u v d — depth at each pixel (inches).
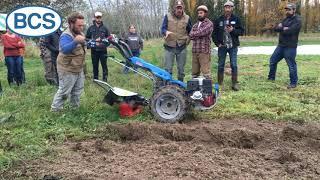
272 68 259.9
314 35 954.7
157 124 158.7
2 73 327.9
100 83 189.8
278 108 189.9
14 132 148.3
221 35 231.3
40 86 239.5
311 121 171.6
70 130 152.3
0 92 211.2
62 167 120.8
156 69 174.7
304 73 295.9
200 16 212.1
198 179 113.3
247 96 208.4
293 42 241.1
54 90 221.1
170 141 145.3
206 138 146.3
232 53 230.8
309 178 117.0
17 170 118.2
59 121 160.9
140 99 171.8
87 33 250.4
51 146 136.9
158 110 165.3
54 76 251.0
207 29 211.8
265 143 145.4
